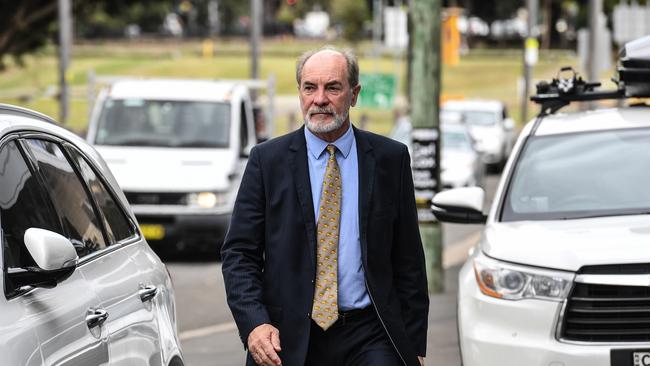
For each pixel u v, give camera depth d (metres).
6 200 9.36
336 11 169.38
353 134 10.93
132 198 33.34
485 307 13.86
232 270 10.72
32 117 10.78
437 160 26.22
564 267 13.47
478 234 39.34
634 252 13.34
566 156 16.09
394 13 73.31
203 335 22.47
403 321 10.95
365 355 10.65
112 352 10.05
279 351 10.45
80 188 11.03
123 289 10.70
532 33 80.50
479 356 13.73
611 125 16.53
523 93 80.75
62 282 9.57
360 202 10.73
